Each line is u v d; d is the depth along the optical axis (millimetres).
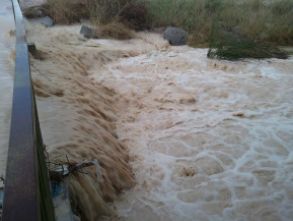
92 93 7344
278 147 6023
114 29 11531
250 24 11805
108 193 4445
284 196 4879
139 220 4352
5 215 1159
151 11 12516
